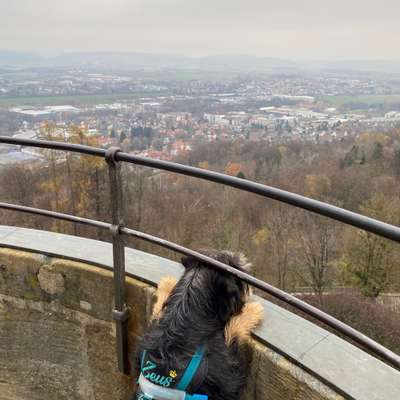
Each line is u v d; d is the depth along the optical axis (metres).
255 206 29.83
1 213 25.02
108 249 3.13
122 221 2.59
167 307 2.27
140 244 25.17
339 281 24.22
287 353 2.17
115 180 2.49
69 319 3.10
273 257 26.39
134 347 2.85
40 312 3.16
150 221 27.83
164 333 2.14
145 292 2.73
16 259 3.11
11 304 3.22
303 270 25.38
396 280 22.97
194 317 2.16
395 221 26.16
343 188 31.64
